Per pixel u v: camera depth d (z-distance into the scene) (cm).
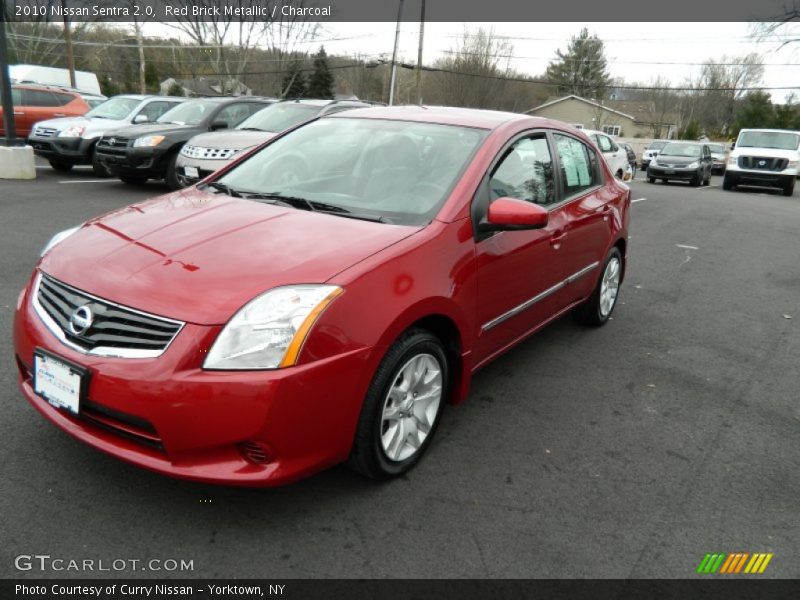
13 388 345
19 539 237
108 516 253
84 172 1327
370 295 255
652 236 1029
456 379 322
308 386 234
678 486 304
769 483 312
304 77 5081
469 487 290
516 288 356
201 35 3869
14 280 535
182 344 228
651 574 244
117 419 237
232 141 923
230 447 233
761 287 716
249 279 245
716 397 408
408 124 382
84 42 4178
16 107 1499
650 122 6956
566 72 7831
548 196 400
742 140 2205
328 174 357
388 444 280
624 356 468
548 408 376
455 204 314
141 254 264
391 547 247
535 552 251
